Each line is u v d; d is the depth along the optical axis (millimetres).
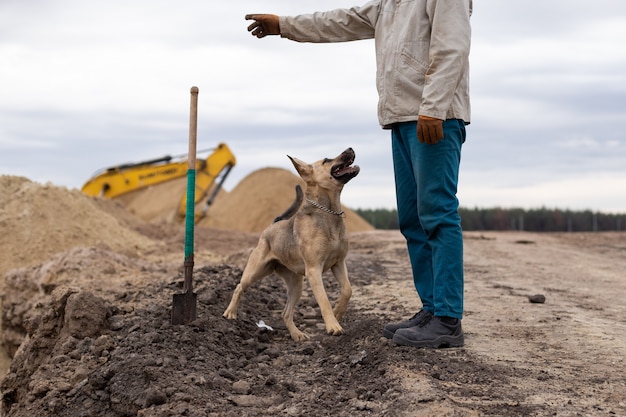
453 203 5570
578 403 4305
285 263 6754
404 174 5816
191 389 4914
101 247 17000
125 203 48844
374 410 4363
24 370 7258
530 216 59312
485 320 7137
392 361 5195
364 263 12742
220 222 35281
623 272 12836
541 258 15773
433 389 4555
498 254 16609
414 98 5512
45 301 8422
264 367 5762
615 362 5352
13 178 19359
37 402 5602
